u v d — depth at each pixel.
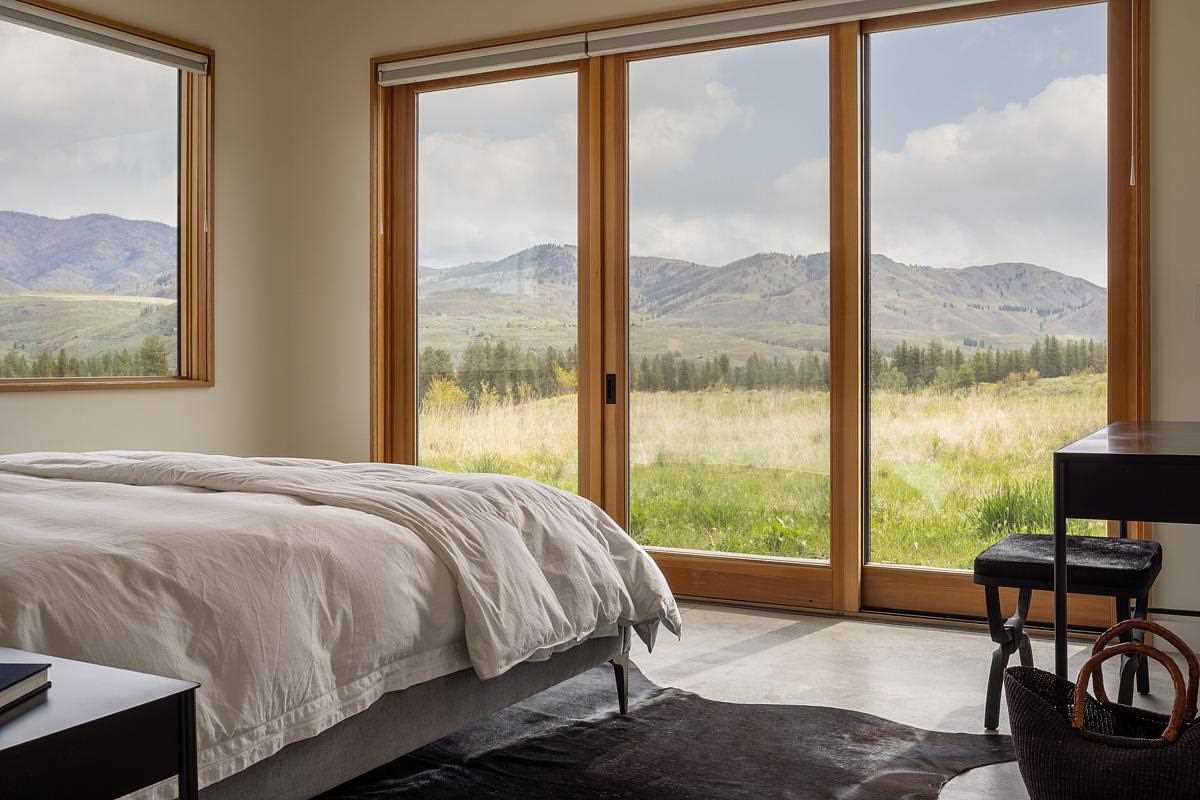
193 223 4.54
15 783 1.05
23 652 1.38
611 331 4.29
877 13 3.76
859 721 2.69
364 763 1.94
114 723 1.15
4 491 2.33
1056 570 1.99
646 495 4.27
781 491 4.03
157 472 2.52
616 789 2.26
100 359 4.25
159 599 1.65
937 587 3.79
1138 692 2.89
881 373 3.88
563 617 2.32
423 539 2.15
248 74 4.70
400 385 4.74
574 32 4.26
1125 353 3.49
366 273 4.71
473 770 2.37
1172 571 3.38
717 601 4.10
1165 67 3.38
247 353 4.72
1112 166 3.50
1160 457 1.89
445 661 2.09
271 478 2.44
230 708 1.64
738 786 2.28
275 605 1.77
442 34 4.54
